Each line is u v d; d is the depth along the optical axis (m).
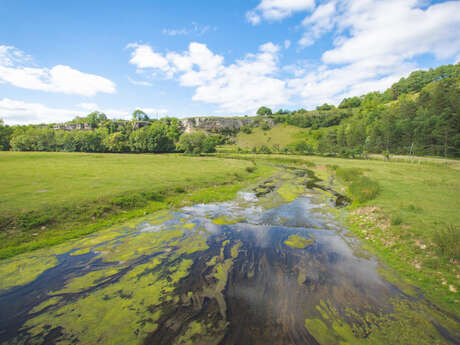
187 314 5.79
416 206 13.86
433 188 19.88
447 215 12.13
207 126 169.62
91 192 16.39
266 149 99.56
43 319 5.60
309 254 9.34
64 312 5.84
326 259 8.94
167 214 14.87
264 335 5.12
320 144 96.38
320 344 4.89
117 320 5.57
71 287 6.93
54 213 12.29
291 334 5.16
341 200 19.14
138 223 13.02
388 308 6.12
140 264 8.37
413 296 6.64
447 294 6.59
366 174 29.83
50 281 7.23
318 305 6.19
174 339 5.01
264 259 8.84
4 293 6.60
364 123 102.62
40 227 11.16
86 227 11.96
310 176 34.50
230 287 6.98
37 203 13.14
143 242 10.37
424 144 64.12
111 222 12.88
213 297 6.48
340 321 5.61
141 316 5.72
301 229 12.34
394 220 11.51
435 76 130.50
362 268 8.26
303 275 7.72
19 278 7.38
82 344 4.88
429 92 86.06
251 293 6.68
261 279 7.43
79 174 24.53
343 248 9.99
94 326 5.38
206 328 5.32
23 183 18.56
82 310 5.92
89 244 10.09
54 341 4.95
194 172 30.70
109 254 9.14
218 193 20.89
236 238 10.98
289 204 17.77
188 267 8.16
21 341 4.93
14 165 31.12
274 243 10.43
